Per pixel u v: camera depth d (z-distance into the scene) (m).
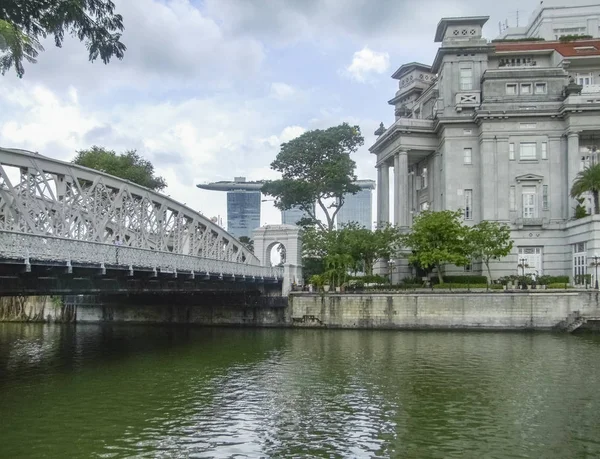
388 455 18.41
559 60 73.25
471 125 69.88
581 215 64.12
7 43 18.53
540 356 37.81
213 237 55.62
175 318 64.75
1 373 32.12
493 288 58.50
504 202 67.38
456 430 21.06
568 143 66.44
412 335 52.00
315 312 59.81
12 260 24.25
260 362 36.06
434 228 60.78
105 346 44.88
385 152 79.62
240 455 18.27
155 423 21.78
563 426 21.59
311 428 21.22
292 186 79.44
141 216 40.22
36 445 19.08
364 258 68.12
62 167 32.41
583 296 54.31
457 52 72.00
